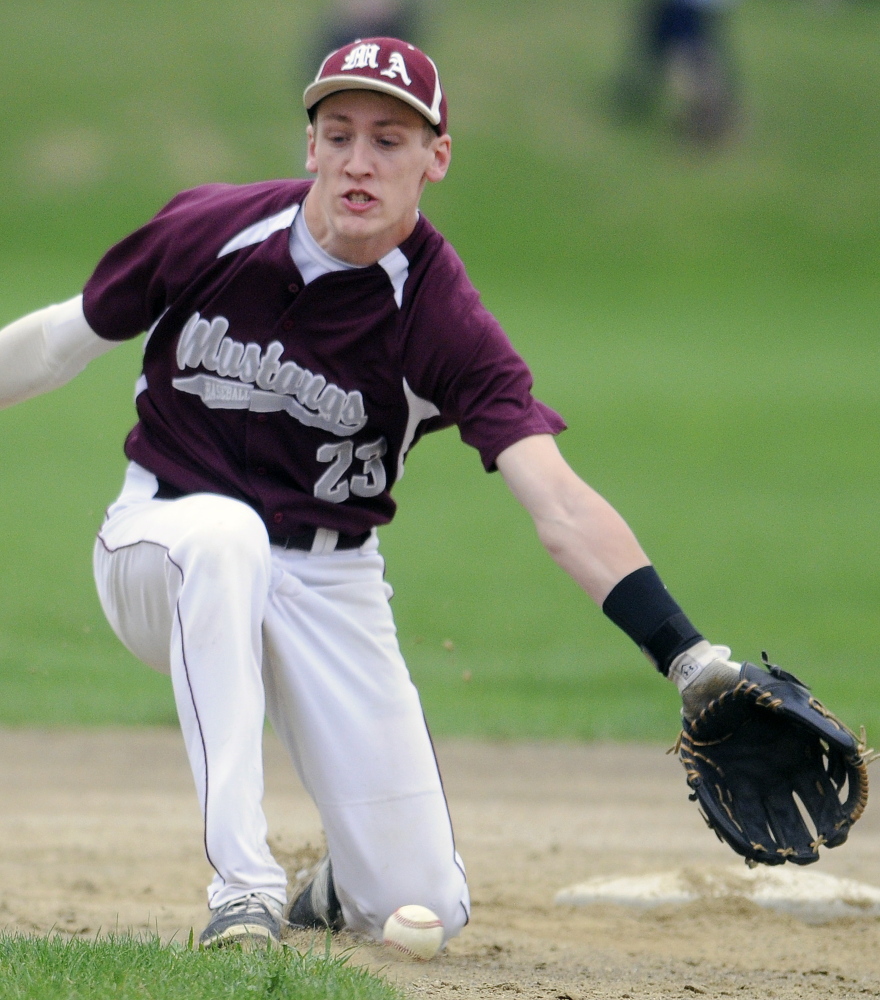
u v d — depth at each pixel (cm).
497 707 3491
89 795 2628
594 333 10931
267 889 1352
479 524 5953
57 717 3334
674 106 14788
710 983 1498
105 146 13800
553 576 5088
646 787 2802
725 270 12662
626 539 1338
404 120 1355
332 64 1359
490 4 16812
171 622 1439
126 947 1277
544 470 1361
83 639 4100
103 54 15400
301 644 1488
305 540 1498
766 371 9688
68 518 5734
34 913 1734
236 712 1365
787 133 14688
